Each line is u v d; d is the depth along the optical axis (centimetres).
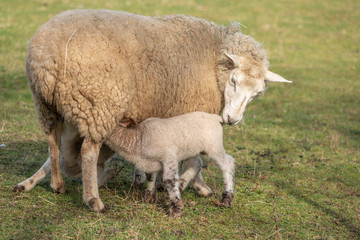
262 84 1284
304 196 1360
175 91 1227
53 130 1134
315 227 1145
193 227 1066
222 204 1214
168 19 1285
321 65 3612
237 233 1059
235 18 4600
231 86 1274
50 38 1023
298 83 3067
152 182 1189
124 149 1109
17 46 3281
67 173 1234
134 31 1144
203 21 1340
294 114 2409
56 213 1066
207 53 1299
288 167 1628
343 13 5322
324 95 2822
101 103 1050
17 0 4494
